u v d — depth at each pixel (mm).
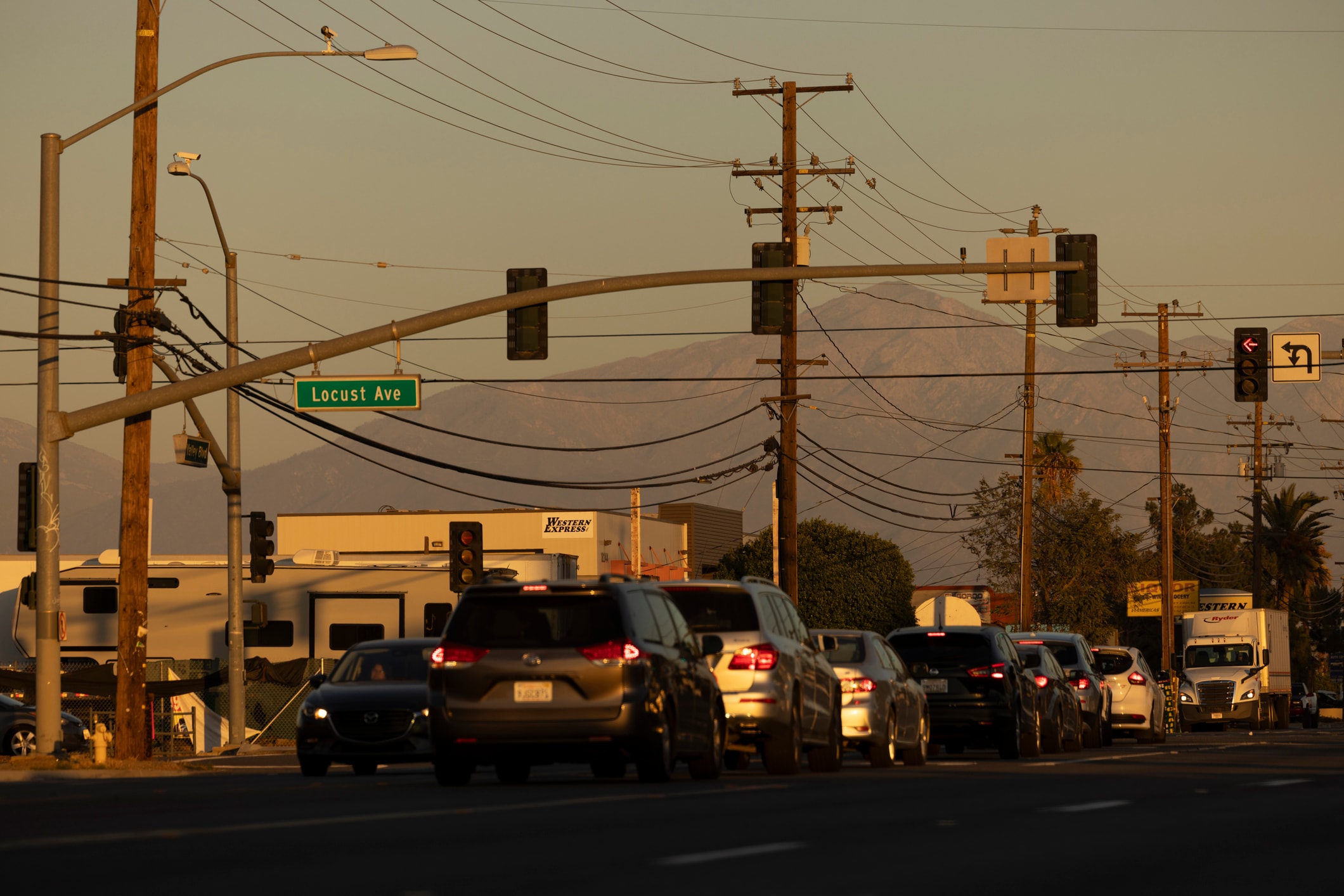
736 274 63094
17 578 134500
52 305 62469
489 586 38562
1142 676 88250
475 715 37750
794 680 46031
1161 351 164625
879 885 19484
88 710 97500
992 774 43938
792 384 104000
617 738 37344
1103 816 29375
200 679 91188
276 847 22984
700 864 21281
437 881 19391
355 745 54156
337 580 117500
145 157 67250
